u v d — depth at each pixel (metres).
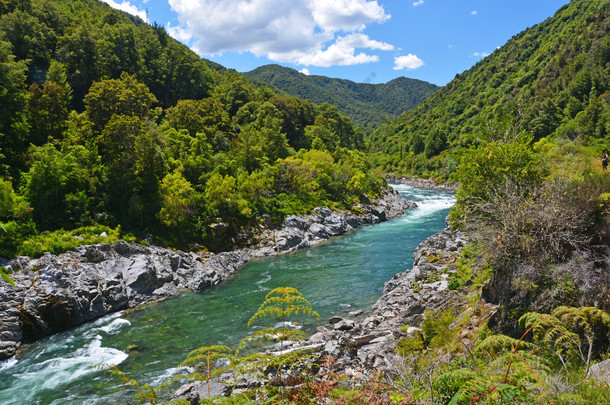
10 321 22.75
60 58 90.00
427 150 157.38
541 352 8.20
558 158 18.41
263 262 40.94
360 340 17.17
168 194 43.31
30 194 35.28
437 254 28.75
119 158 42.34
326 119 138.62
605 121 92.94
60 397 16.70
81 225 35.81
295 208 55.78
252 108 117.25
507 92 182.00
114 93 60.62
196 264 36.44
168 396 15.64
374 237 50.66
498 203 13.25
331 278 33.44
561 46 182.50
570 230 11.03
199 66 137.50
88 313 26.44
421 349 13.99
